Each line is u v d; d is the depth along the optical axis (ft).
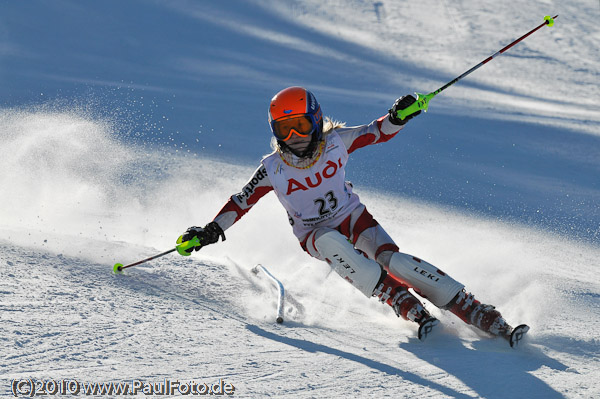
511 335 41.55
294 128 45.50
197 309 45.55
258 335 41.16
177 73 297.53
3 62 279.08
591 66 379.14
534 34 430.61
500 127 225.97
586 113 277.85
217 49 350.43
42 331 36.88
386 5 468.75
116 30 356.18
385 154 172.86
